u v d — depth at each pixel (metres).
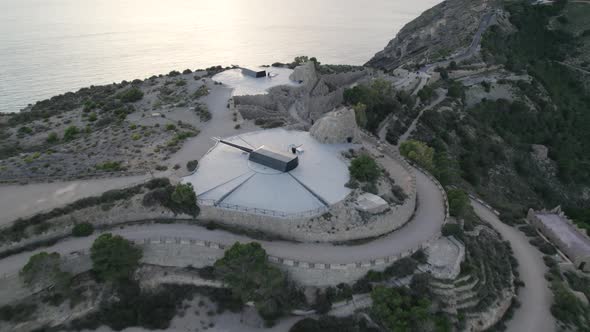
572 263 75.62
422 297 57.47
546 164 130.38
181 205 65.62
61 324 56.22
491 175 117.25
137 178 71.81
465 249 66.00
